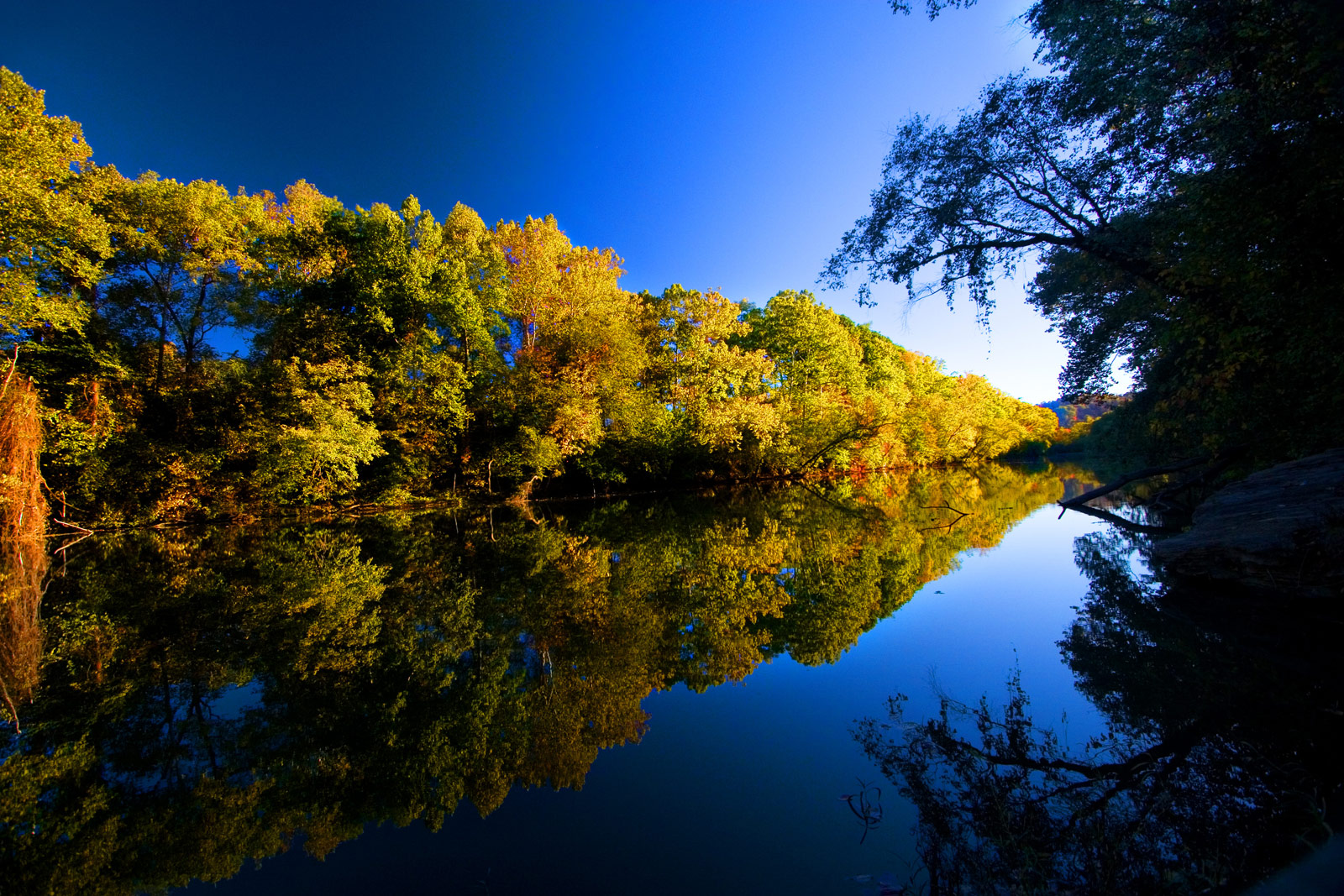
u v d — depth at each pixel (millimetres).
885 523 14617
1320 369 6766
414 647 6047
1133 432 13758
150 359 18000
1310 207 5629
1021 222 8984
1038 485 25812
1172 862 2275
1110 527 12062
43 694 4934
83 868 2707
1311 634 5020
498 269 24125
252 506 18312
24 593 8898
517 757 3686
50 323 14328
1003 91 8367
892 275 9844
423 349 20719
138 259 17359
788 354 33812
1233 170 6223
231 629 6824
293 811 3158
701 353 28734
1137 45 6762
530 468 23969
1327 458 6305
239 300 19266
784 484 31656
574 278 24703
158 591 8922
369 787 3381
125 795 3352
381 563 11008
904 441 40594
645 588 8430
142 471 16484
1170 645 4957
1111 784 2896
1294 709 3561
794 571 9242
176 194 17094
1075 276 11109
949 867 2383
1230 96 5879
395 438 20625
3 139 12344
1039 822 2623
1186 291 7688
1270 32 5387
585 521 17375
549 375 23969
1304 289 6195
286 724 4285
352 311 20109
